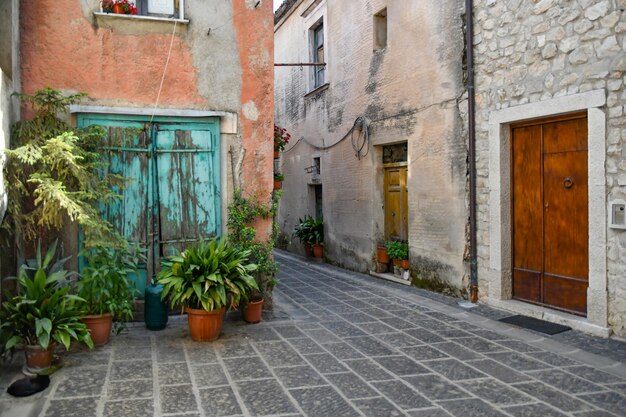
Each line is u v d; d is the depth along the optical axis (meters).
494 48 7.06
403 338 5.75
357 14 10.79
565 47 6.03
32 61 5.91
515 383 4.36
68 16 6.04
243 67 6.72
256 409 3.84
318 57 13.48
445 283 8.14
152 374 4.57
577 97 5.86
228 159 6.68
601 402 3.96
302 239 13.55
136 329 6.05
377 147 10.34
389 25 9.56
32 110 5.86
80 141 5.95
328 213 12.52
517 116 6.68
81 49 6.09
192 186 6.60
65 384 4.32
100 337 5.35
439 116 8.19
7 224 5.13
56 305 4.78
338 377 4.51
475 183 7.43
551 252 6.50
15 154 5.01
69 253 6.03
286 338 5.75
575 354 5.11
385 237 10.38
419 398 4.05
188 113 6.46
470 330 6.07
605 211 5.60
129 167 6.36
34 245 5.90
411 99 8.95
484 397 4.07
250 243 6.64
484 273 7.34
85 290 5.38
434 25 8.27
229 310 6.27
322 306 7.47
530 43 6.49
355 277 10.34
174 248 6.53
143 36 6.30
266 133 6.83
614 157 5.52
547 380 4.43
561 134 6.33
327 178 12.54
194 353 5.18
